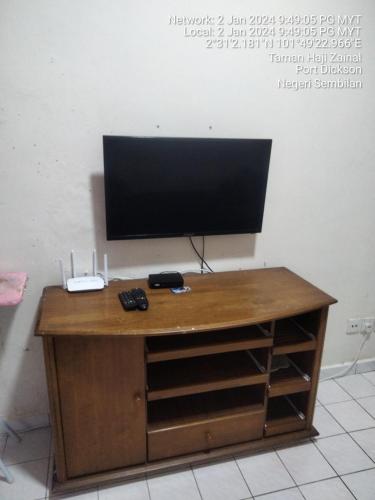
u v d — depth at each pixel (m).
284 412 1.80
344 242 2.08
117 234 1.65
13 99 1.45
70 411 1.38
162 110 1.62
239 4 1.59
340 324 2.24
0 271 1.63
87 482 1.48
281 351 1.59
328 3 1.69
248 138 1.74
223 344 1.47
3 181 1.53
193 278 1.80
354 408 2.04
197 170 1.65
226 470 1.62
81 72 1.49
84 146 1.58
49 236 1.64
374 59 1.82
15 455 1.70
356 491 1.55
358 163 1.96
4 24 1.37
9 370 1.75
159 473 1.60
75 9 1.42
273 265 2.01
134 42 1.51
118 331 1.27
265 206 1.90
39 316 1.37
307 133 1.84
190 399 1.68
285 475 1.61
